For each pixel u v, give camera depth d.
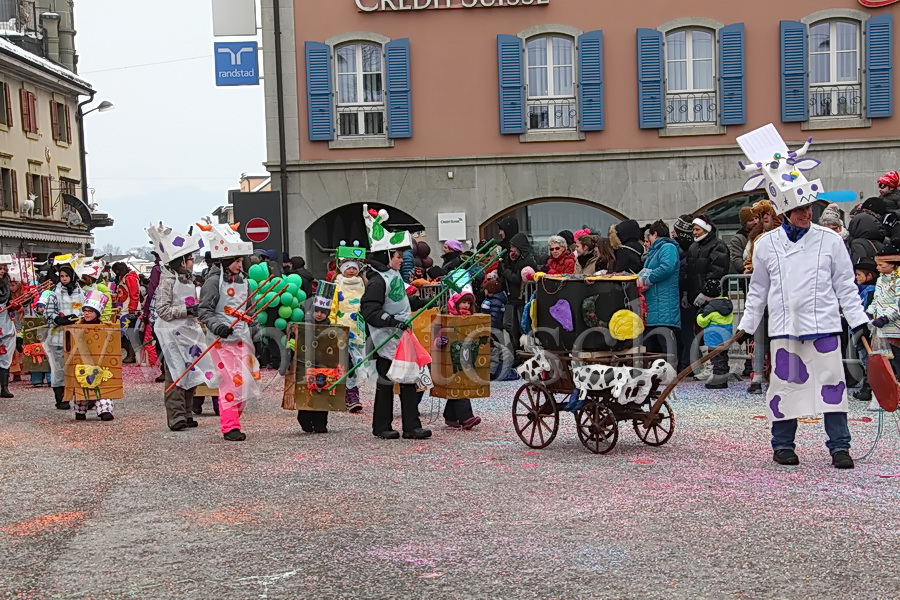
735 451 8.38
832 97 22.91
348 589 5.00
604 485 7.16
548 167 23.06
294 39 23.12
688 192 22.97
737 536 5.74
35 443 9.89
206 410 12.40
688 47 23.06
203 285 9.91
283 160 23.08
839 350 7.70
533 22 23.02
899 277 9.86
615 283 8.41
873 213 12.50
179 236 10.58
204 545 5.86
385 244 9.46
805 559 5.29
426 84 23.12
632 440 9.05
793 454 7.80
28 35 46.72
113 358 11.62
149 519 6.52
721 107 22.81
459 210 23.19
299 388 9.81
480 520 6.26
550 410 8.74
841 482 7.09
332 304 11.69
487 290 14.07
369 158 23.14
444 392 9.88
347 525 6.22
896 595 4.71
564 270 12.55
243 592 5.00
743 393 11.97
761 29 22.81
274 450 9.05
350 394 11.62
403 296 9.57
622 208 23.05
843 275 7.73
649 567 5.21
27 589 5.13
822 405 7.63
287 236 23.17
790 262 7.82
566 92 23.22
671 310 12.27
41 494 7.39
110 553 5.75
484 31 23.05
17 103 38.97
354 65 23.28
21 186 38.88
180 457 8.81
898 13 22.53
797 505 6.43
